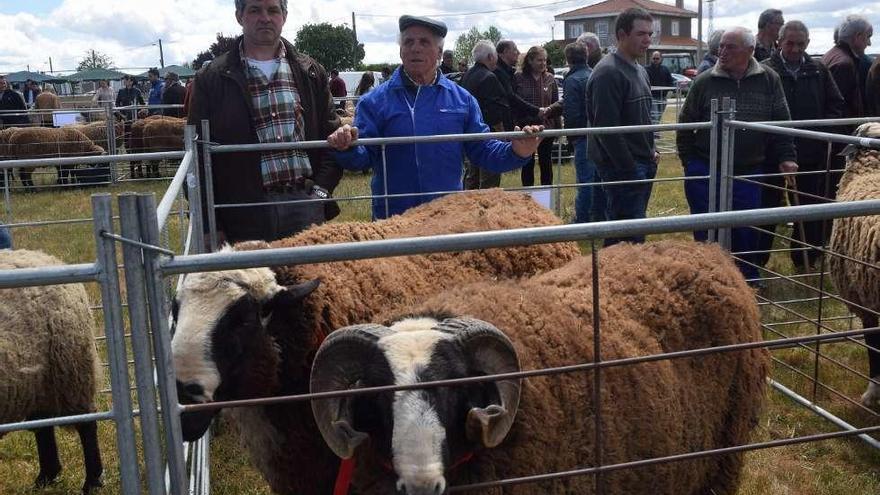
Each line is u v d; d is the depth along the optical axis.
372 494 3.02
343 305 4.12
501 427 2.79
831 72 9.20
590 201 9.50
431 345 2.78
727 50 7.09
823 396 5.95
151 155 5.25
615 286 3.73
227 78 5.69
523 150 5.74
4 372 4.52
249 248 4.33
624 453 3.33
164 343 2.15
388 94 5.91
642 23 6.96
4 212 13.24
